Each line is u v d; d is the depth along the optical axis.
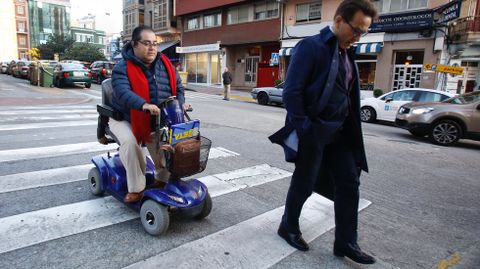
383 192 4.80
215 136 7.99
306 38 2.68
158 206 3.05
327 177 3.04
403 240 3.40
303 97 2.66
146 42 3.02
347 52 2.78
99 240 3.03
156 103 3.14
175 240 3.10
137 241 3.04
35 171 4.81
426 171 6.06
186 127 3.02
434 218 3.98
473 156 7.77
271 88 17.45
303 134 2.65
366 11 2.46
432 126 9.28
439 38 16.34
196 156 3.07
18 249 2.83
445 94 11.78
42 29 83.62
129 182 3.30
